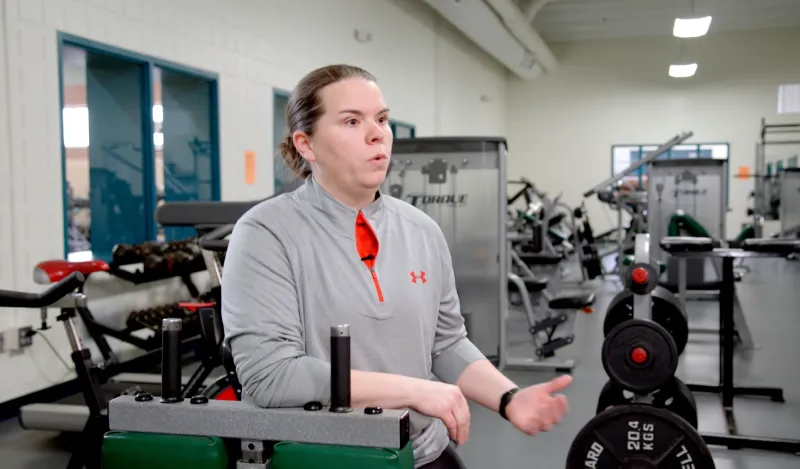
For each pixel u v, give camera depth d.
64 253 4.90
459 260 5.57
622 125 17.70
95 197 5.98
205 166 6.71
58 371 4.86
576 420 4.28
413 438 1.51
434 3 10.61
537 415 1.40
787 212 12.18
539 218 10.38
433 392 1.26
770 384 5.02
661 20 15.73
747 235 12.55
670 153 17.45
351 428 1.15
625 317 3.19
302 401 1.24
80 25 5.04
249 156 7.14
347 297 1.39
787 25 16.41
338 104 1.35
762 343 6.35
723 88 16.97
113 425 1.27
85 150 14.03
